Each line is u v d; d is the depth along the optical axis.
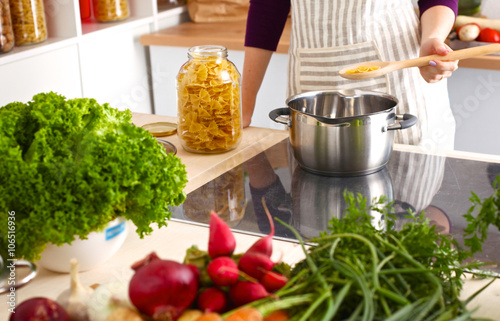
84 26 2.46
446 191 1.13
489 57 2.12
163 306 0.60
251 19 1.69
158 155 0.89
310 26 1.67
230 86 1.30
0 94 2.05
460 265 0.85
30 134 0.89
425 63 1.34
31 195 0.80
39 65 2.19
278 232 0.99
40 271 0.88
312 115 1.15
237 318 0.57
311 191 1.15
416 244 0.72
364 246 0.69
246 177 1.23
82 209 0.81
